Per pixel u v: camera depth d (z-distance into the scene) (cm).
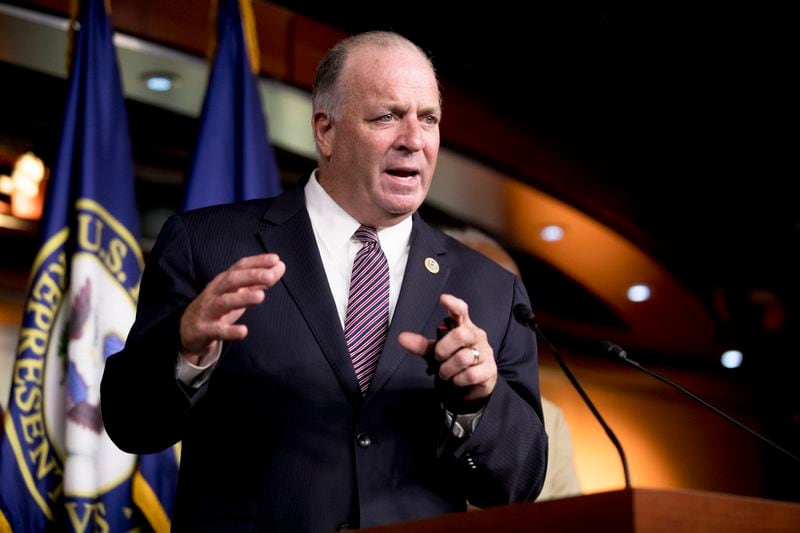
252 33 381
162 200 492
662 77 593
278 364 198
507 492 196
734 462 657
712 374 670
